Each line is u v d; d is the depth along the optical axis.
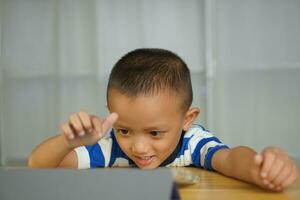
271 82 2.48
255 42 2.48
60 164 0.66
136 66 0.66
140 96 0.61
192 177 0.48
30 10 2.69
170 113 0.64
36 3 2.69
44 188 0.35
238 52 2.49
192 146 0.75
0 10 2.69
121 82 0.63
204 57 2.48
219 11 2.49
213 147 0.70
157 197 0.33
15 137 2.72
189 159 0.75
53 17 2.67
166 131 0.63
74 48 2.63
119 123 0.62
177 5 2.54
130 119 0.61
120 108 0.62
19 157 2.70
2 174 0.37
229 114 2.49
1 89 2.68
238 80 2.49
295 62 2.46
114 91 0.63
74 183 0.35
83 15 2.62
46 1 2.68
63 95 2.65
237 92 2.49
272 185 0.43
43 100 2.69
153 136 0.63
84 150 0.72
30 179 0.36
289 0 2.46
